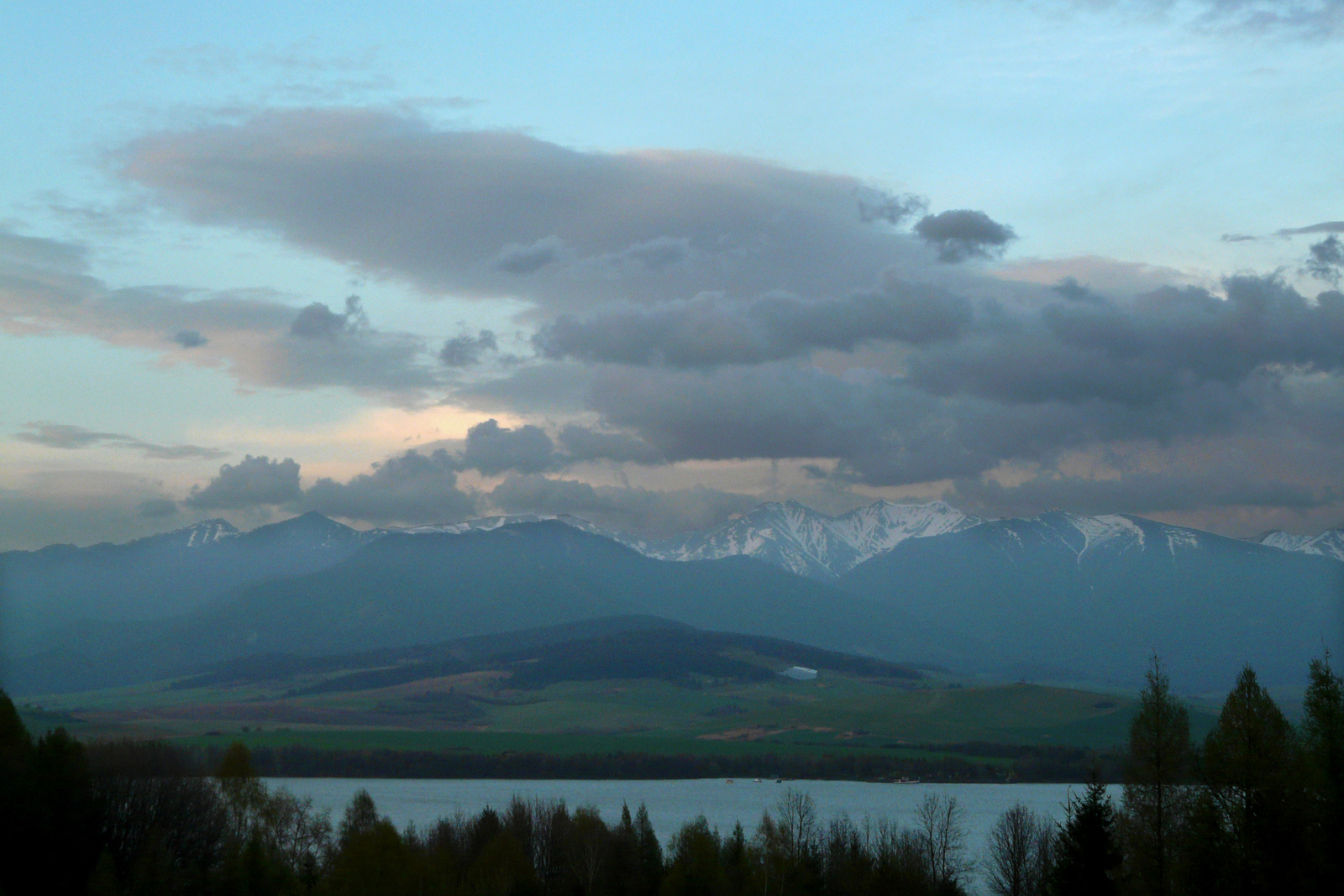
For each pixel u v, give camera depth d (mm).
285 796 160375
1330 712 83250
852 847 141375
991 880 149375
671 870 133875
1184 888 83625
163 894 111250
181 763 149250
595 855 139000
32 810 112375
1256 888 80750
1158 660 92562
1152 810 89562
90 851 118000
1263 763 82562
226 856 119938
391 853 121438
